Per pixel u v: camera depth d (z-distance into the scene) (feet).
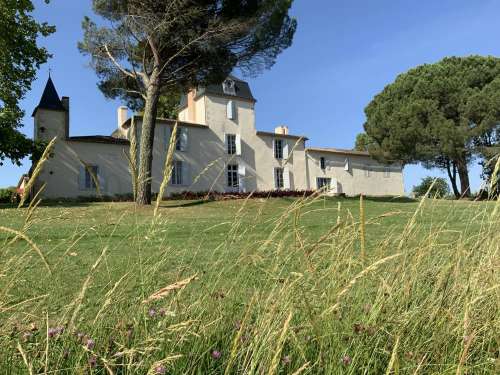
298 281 6.23
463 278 7.49
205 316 6.97
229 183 95.76
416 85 111.55
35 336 6.19
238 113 99.86
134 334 6.29
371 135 119.24
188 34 55.93
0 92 65.26
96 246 15.64
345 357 5.78
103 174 77.92
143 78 61.46
